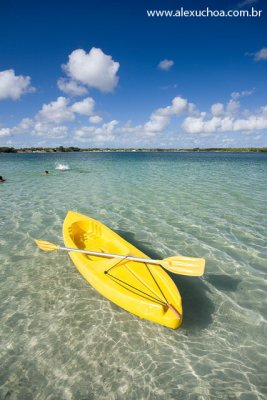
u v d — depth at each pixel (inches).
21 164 1414.9
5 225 332.8
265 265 235.9
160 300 156.3
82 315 170.6
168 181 733.9
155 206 435.2
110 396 120.6
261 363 138.7
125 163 1574.8
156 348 146.5
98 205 442.9
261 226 332.2
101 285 172.9
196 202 462.0
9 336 153.6
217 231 315.9
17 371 132.6
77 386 125.1
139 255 207.6
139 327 160.9
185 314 173.6
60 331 157.6
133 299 154.8
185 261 178.1
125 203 457.4
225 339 153.7
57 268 225.9
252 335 156.9
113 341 150.6
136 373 131.8
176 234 308.5
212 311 176.7
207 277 216.8
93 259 220.1
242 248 269.4
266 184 670.5
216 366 136.6
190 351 145.2
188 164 1501.0
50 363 136.7
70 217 282.4
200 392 123.6
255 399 121.2
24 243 277.0
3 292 194.1
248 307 181.0
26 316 169.8
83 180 754.2
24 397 120.3
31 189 595.5
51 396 120.7
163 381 128.1
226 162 1723.7
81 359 139.1
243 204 445.1
